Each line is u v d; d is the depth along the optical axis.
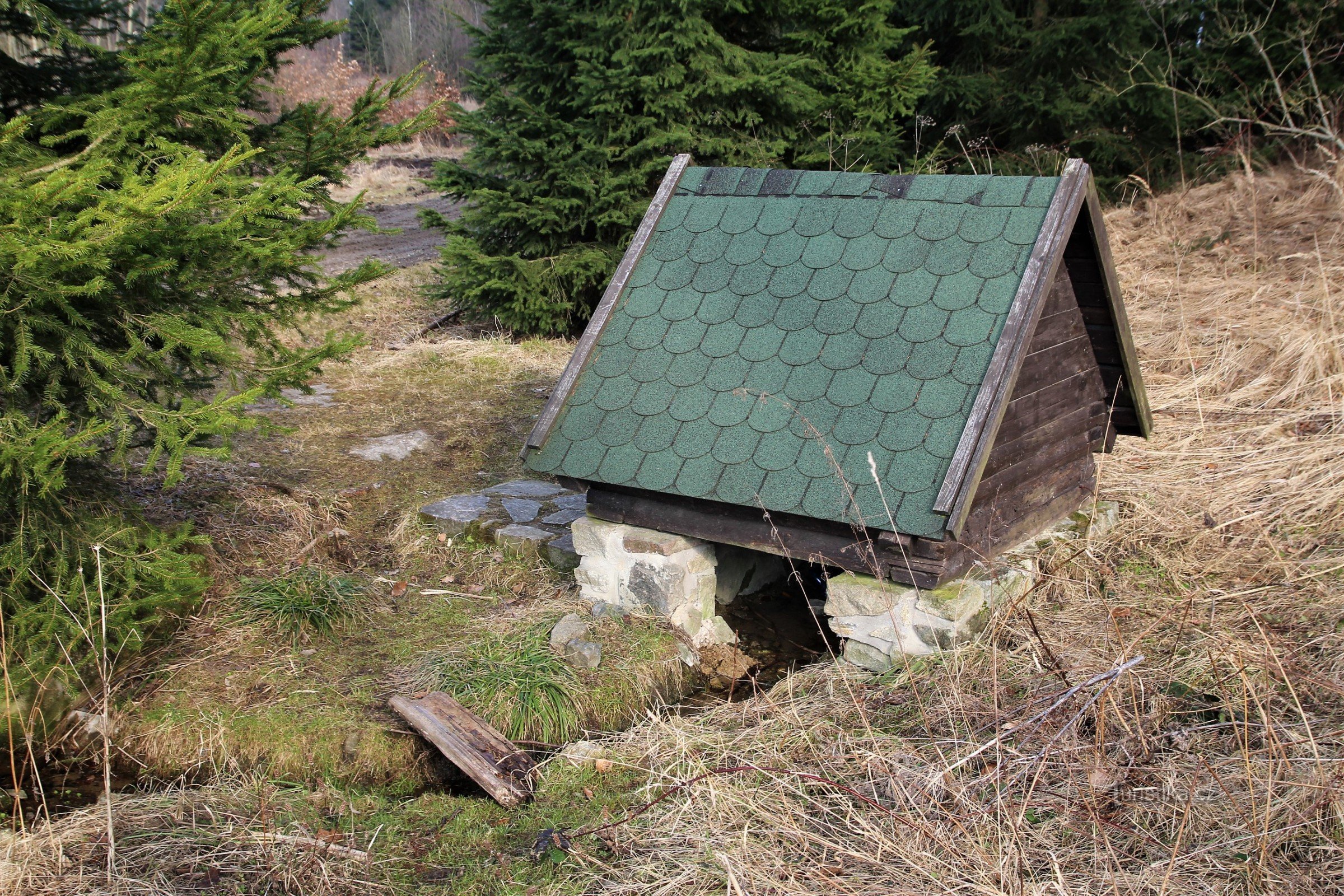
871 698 3.53
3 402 3.34
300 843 2.95
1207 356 6.59
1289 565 4.22
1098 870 2.61
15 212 2.73
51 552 3.58
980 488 3.69
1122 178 10.26
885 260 3.84
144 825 3.01
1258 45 9.53
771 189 4.25
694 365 3.95
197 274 3.53
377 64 29.59
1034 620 3.65
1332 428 5.38
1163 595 4.11
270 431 3.78
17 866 2.76
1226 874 2.57
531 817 3.11
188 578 3.48
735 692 3.98
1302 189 9.06
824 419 3.60
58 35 3.67
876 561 3.56
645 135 8.02
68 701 3.53
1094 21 9.83
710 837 2.89
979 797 2.93
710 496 3.62
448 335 8.68
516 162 7.95
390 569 4.80
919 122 9.16
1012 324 3.46
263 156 4.09
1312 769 2.87
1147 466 5.36
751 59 8.02
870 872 2.69
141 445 4.10
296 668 3.87
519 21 8.09
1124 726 3.06
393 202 14.93
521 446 6.32
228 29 3.39
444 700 3.57
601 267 8.09
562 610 4.28
